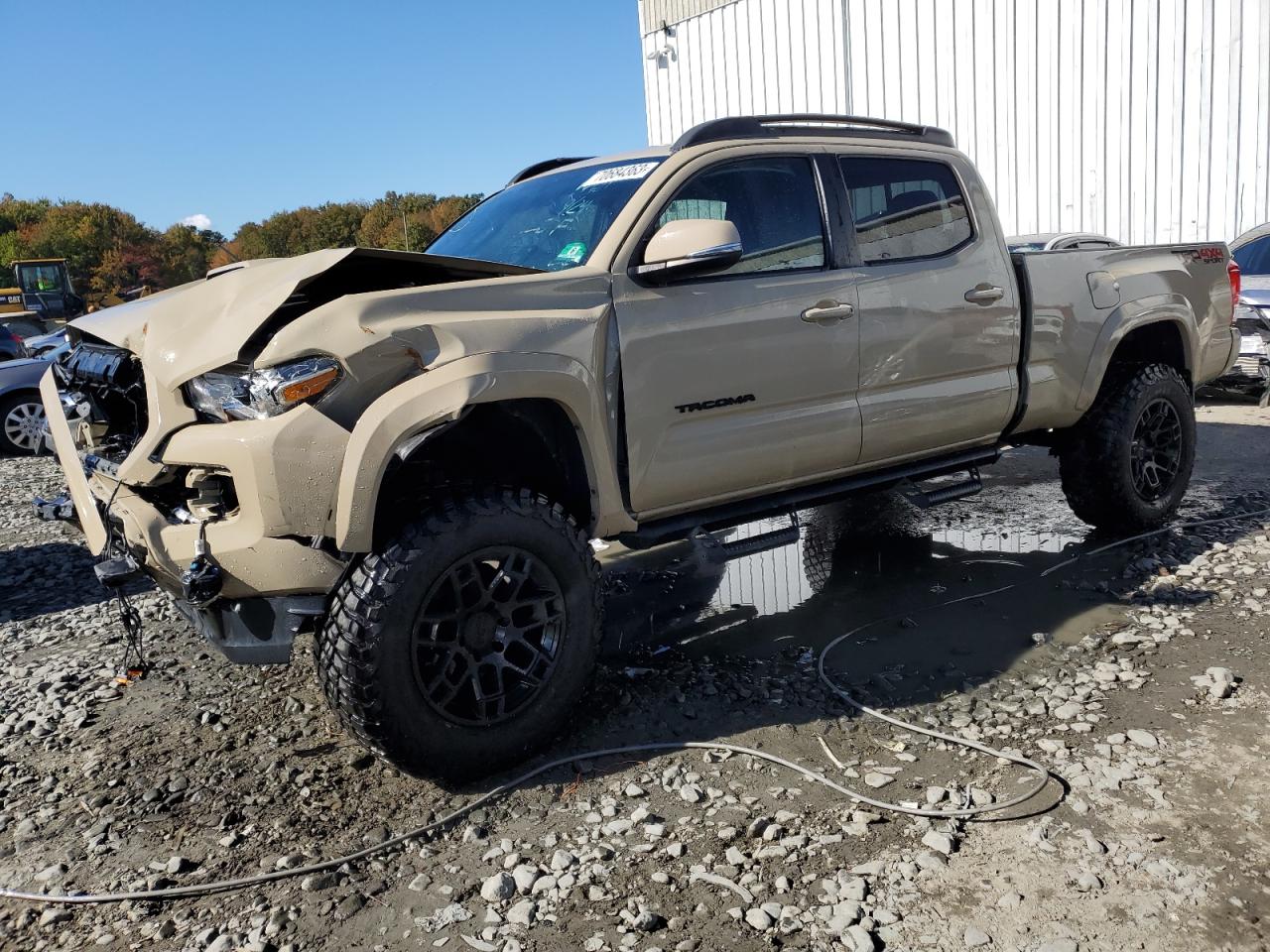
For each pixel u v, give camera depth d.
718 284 3.46
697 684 3.58
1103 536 5.19
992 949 2.08
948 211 4.28
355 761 3.13
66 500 3.51
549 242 3.65
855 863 2.42
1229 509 5.53
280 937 2.26
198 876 2.53
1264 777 2.71
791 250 3.71
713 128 3.64
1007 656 3.67
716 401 3.44
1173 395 4.99
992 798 2.67
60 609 5.09
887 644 3.89
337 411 2.66
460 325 2.83
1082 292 4.63
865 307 3.84
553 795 2.84
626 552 5.54
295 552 2.71
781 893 2.31
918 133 4.36
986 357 4.29
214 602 2.87
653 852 2.52
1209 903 2.20
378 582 2.66
